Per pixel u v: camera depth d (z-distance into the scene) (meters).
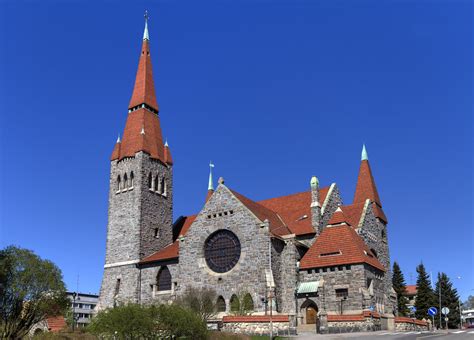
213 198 66.69
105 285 76.94
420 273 120.25
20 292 43.81
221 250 64.50
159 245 78.88
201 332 39.50
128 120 85.12
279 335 48.47
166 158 84.56
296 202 75.06
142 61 89.06
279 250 62.59
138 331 35.94
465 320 182.00
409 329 61.19
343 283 58.28
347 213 73.75
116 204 80.12
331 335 48.50
